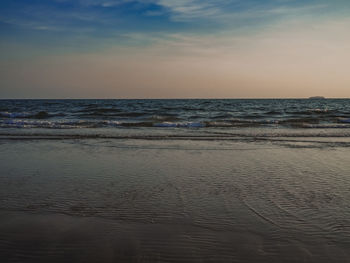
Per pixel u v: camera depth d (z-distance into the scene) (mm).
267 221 3783
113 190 5145
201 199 4660
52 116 27656
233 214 4027
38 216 3967
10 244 3193
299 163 7332
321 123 20859
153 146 10211
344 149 9477
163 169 6750
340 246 3125
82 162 7543
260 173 6332
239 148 9750
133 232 3484
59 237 3355
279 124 19953
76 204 4441
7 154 8656
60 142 11164
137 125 18984
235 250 3066
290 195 4832
